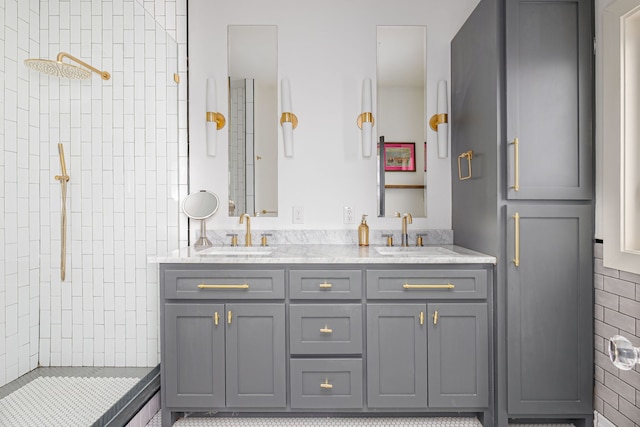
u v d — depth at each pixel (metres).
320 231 2.46
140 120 2.35
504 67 1.87
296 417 2.00
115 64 2.34
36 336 2.28
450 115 2.48
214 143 2.44
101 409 1.76
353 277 1.87
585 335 1.87
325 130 2.49
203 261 1.88
